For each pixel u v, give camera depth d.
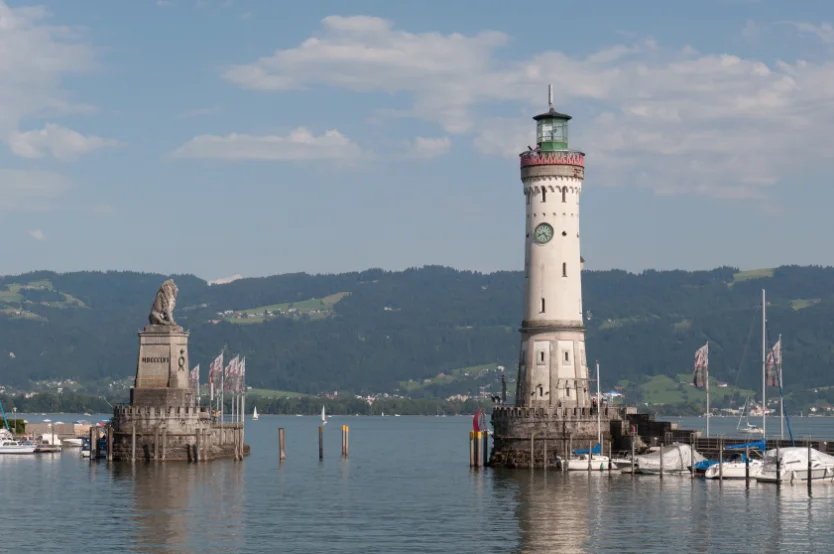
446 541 120.19
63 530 126.94
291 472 198.88
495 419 190.25
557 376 185.25
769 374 180.75
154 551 114.94
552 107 189.88
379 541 120.31
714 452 178.62
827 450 172.50
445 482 176.00
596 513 137.12
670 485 162.50
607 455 183.12
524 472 180.38
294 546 117.44
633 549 115.69
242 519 135.38
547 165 186.50
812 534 122.81
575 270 187.12
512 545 117.94
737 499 147.75
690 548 116.06
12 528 128.25
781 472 162.88
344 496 158.00
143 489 163.38
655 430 187.38
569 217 187.12
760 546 116.88
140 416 195.88
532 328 186.88
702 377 190.25
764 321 183.50
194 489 164.62
